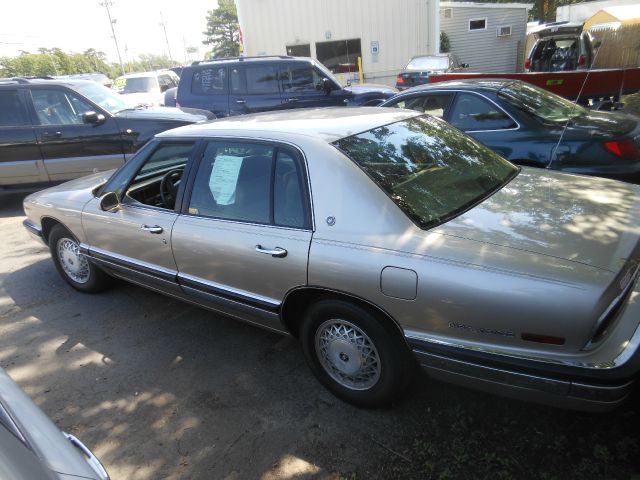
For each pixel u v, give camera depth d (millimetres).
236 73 9648
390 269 2400
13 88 7586
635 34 15797
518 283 2135
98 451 2746
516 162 5203
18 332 4102
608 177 4840
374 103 9602
